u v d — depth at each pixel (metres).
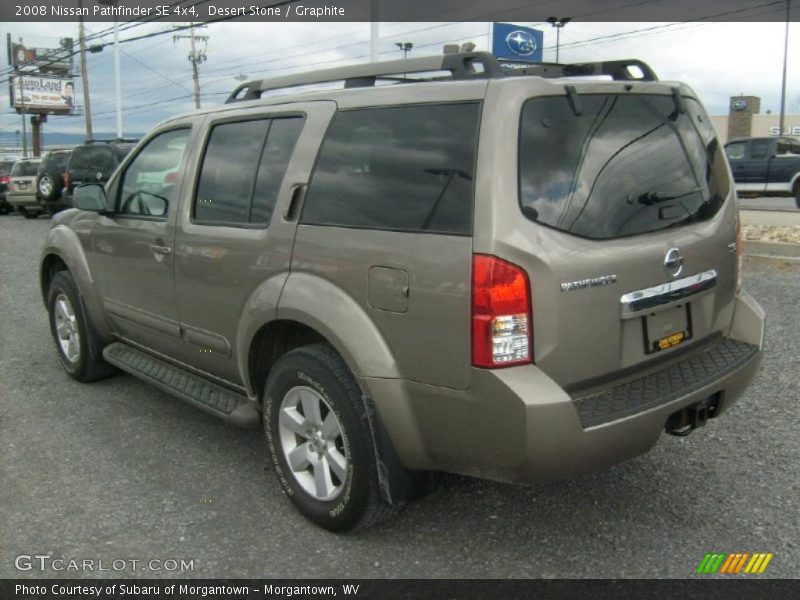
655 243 3.12
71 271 5.24
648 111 3.33
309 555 3.26
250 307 3.62
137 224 4.54
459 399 2.84
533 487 3.84
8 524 3.54
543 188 2.84
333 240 3.25
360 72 3.62
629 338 3.08
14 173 22.27
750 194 20.56
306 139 3.54
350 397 3.16
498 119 2.82
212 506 3.70
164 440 4.53
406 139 3.11
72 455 4.32
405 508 3.55
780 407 4.76
